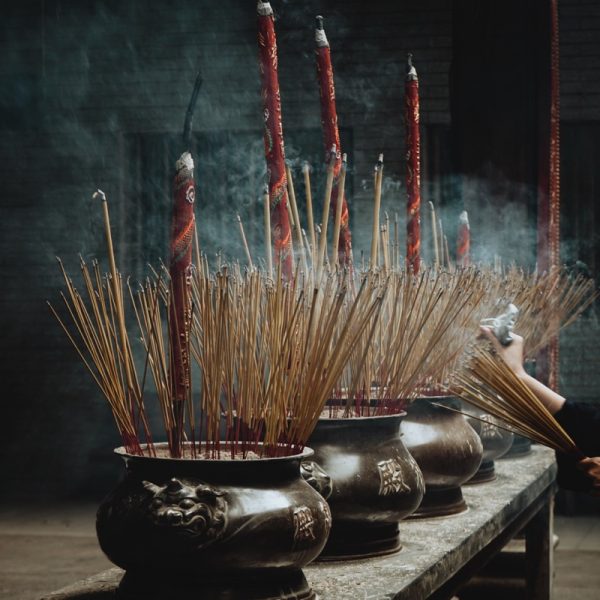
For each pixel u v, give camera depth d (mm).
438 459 2135
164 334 5285
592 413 2141
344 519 1744
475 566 2246
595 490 2082
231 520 1327
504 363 2076
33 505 7285
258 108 7797
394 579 1627
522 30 3689
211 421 1465
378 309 1739
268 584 1383
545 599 3152
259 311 1634
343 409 1925
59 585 5074
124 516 1354
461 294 2096
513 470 2891
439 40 7617
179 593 1355
